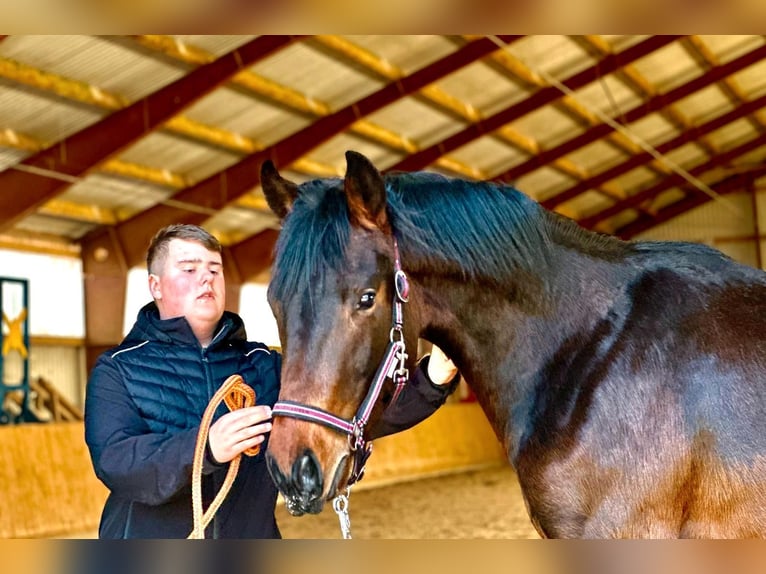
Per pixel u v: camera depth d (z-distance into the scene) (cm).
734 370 178
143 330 219
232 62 809
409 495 993
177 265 216
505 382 198
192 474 193
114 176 955
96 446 203
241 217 1183
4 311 972
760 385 176
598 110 1291
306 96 955
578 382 189
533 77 1112
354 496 1002
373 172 180
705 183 1777
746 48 1254
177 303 216
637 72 1227
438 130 1159
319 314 178
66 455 781
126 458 196
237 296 1223
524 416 194
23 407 891
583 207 1688
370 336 181
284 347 181
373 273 183
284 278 182
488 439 1420
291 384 177
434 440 1274
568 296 195
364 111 986
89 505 771
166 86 823
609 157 1500
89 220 1032
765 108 1495
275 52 808
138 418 209
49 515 720
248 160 1013
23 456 734
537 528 192
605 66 1127
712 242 1778
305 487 172
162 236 220
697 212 1800
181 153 970
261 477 220
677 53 1211
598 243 202
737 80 1375
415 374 229
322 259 180
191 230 220
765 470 171
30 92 765
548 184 1513
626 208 1727
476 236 196
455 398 1473
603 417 183
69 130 835
